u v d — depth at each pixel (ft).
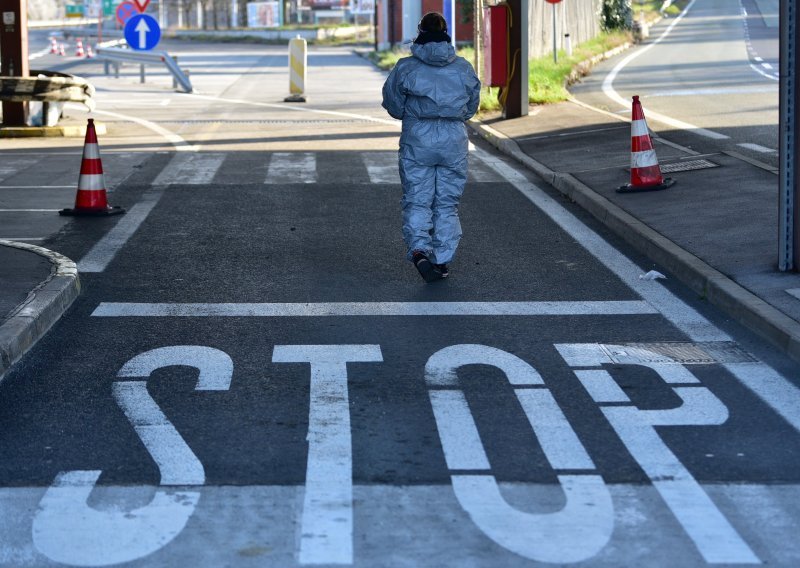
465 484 16.94
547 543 14.97
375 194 43.93
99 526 15.51
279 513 15.89
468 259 32.99
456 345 24.35
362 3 189.06
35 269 29.60
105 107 81.92
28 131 63.16
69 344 24.52
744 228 33.60
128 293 29.01
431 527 15.44
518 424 19.57
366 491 16.66
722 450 18.31
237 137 62.54
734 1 280.10
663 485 16.89
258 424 19.57
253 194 44.04
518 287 29.55
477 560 14.47
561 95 75.05
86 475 17.30
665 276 30.48
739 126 60.64
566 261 32.63
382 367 22.82
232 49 192.85
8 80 63.26
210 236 36.22
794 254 28.17
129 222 38.52
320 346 24.32
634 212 37.29
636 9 232.94
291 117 73.61
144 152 56.18
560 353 23.73
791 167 27.91
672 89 88.79
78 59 154.10
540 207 41.32
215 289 29.43
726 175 42.19
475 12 77.30
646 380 21.94
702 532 15.30
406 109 29.89
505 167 50.90
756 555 14.65
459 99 29.55
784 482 17.01
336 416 19.97
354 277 30.76
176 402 20.74
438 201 30.14
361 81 107.65
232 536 15.16
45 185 46.52
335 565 14.33
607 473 17.37
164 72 126.31
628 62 128.06
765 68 107.96
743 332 25.21
